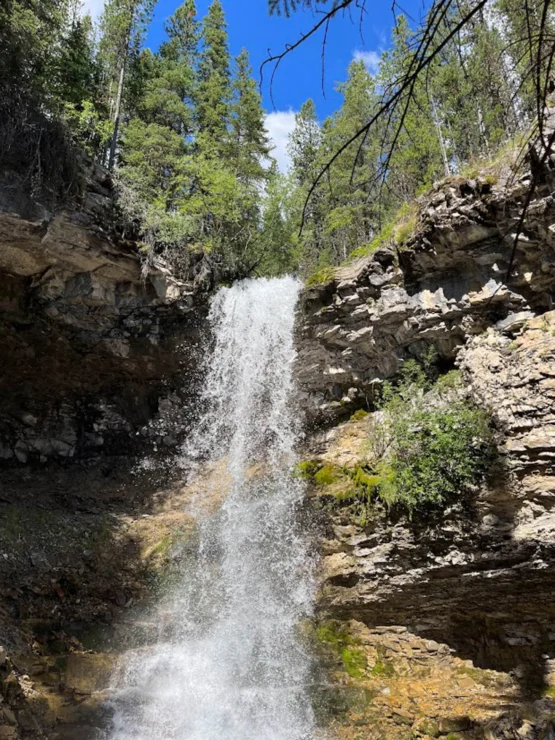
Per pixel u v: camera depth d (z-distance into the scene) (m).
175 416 14.93
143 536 12.39
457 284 10.47
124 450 15.07
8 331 12.56
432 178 15.07
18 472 14.09
